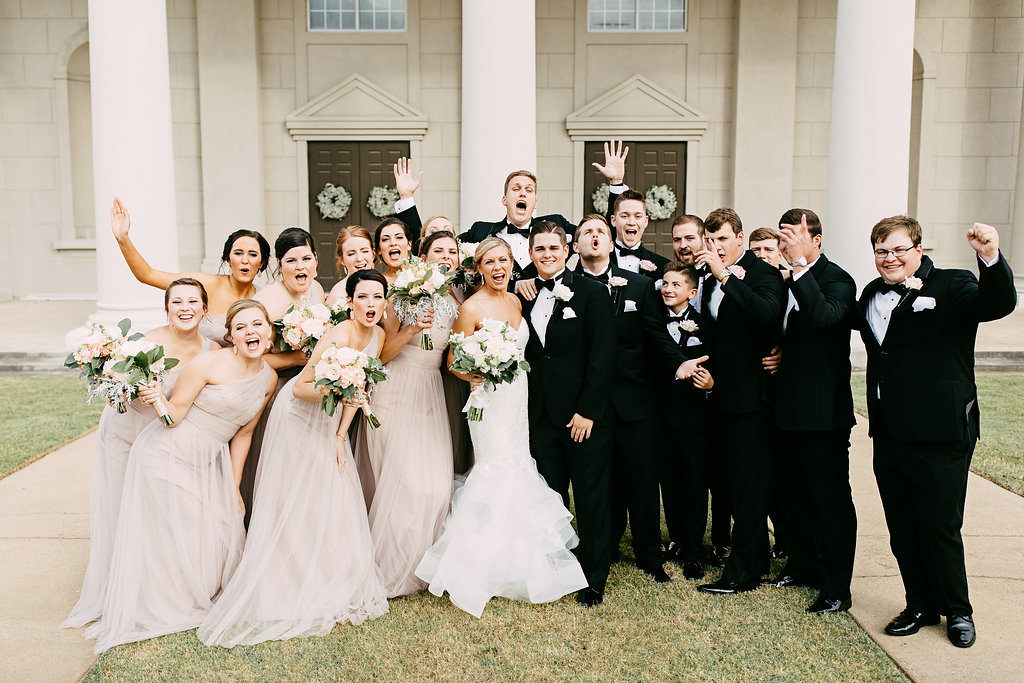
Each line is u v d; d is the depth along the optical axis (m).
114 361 3.77
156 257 9.84
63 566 4.66
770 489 4.31
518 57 9.16
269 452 4.06
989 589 4.29
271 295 4.59
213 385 3.97
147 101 9.64
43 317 13.24
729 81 15.40
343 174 15.61
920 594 3.90
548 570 4.18
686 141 15.49
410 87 15.45
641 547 4.54
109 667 3.55
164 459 3.94
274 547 3.97
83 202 16.31
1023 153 14.81
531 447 4.40
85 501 5.68
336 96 15.34
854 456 6.71
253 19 14.95
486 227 5.73
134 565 3.90
